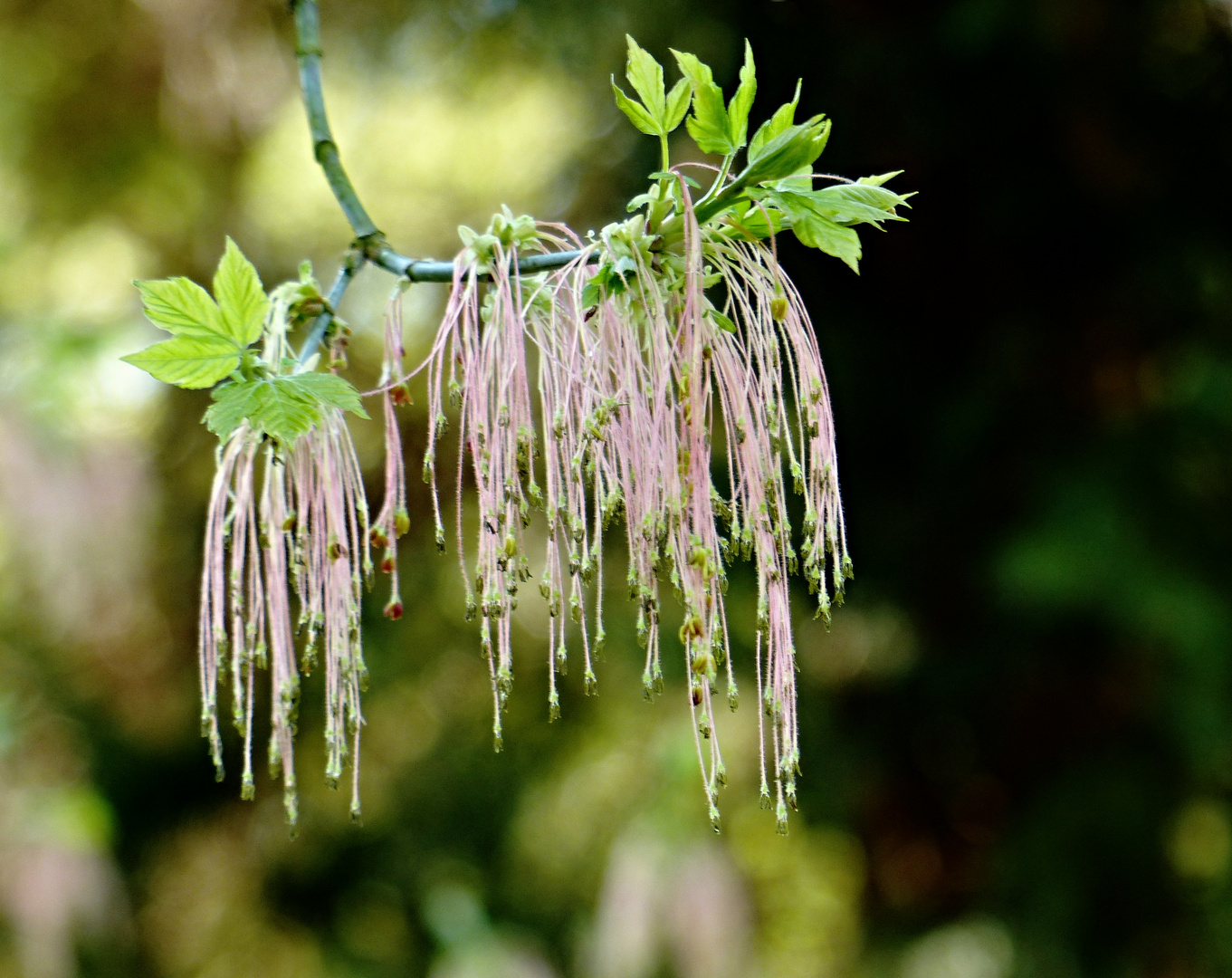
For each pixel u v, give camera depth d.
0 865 4.37
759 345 1.21
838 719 5.07
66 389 4.10
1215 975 4.20
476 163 4.92
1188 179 4.41
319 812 5.76
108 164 5.26
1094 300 4.48
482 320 1.27
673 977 4.39
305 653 1.19
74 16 5.14
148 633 5.19
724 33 4.41
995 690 4.75
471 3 4.91
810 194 1.17
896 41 4.21
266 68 5.21
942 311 4.59
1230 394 4.02
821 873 5.01
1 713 4.62
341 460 1.25
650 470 1.14
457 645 5.44
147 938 5.48
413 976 5.53
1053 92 4.25
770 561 1.16
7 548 4.46
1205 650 3.94
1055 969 4.30
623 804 5.16
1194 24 4.37
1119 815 4.36
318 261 5.00
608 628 4.72
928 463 4.63
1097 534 4.05
